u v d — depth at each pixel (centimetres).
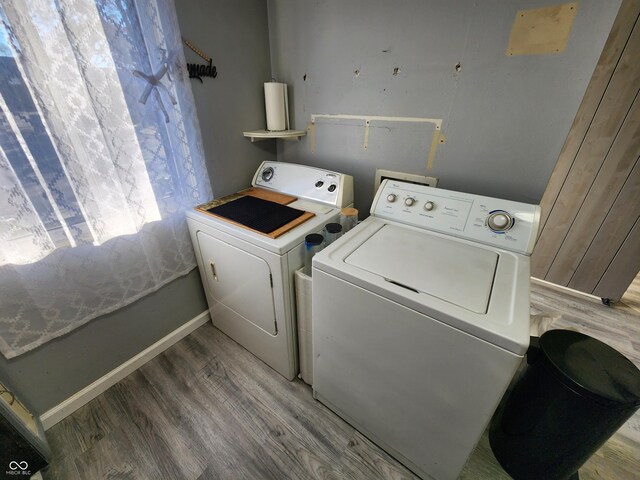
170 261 154
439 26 118
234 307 159
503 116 117
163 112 125
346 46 144
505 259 103
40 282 109
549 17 97
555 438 102
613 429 92
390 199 134
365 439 130
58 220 107
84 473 117
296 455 124
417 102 135
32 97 91
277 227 127
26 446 108
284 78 173
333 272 98
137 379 155
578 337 109
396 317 89
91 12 96
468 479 117
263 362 166
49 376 126
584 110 181
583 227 204
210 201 159
